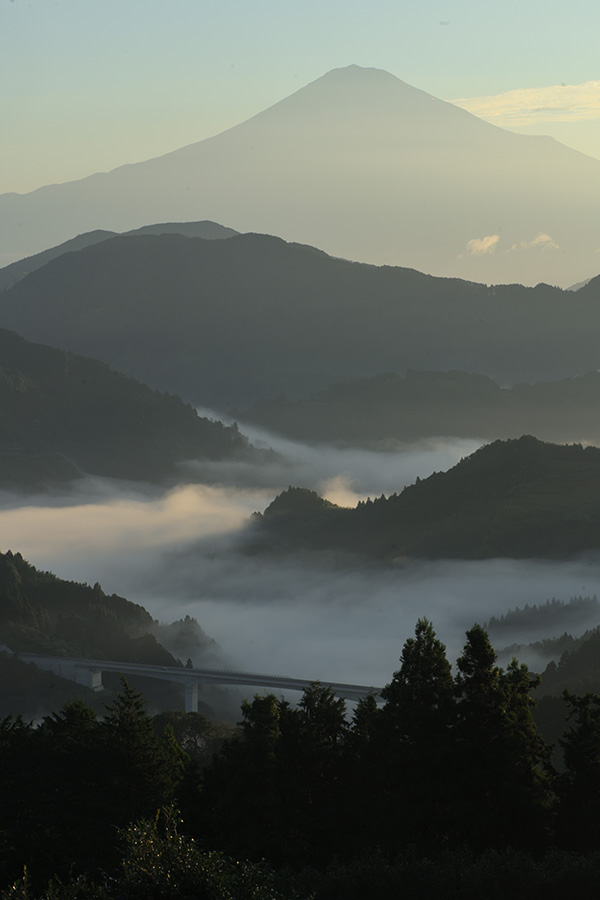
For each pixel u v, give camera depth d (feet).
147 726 506.48
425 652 470.39
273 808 439.22
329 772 475.31
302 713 501.15
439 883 361.51
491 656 462.19
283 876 367.66
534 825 424.46
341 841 434.71
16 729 517.14
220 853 256.11
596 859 371.15
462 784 433.48
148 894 238.68
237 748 455.22
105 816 460.96
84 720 520.83
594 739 445.37
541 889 359.66
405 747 442.50
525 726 448.24
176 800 458.91
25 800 468.75
